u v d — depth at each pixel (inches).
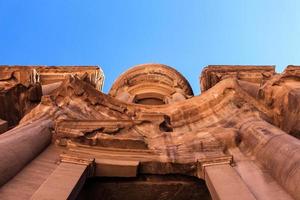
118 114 645.3
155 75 1250.6
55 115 537.3
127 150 448.8
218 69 978.7
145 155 443.8
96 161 418.6
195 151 454.9
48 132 472.1
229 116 547.5
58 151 441.4
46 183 347.6
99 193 417.4
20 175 360.5
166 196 427.2
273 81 557.3
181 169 426.3
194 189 421.7
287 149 359.9
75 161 407.8
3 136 414.9
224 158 414.0
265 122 474.0
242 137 463.8
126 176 417.7
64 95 625.0
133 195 425.1
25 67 826.8
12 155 368.5
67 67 1049.5
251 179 368.2
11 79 788.0
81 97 634.2
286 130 505.0
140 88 1213.1
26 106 725.3
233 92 595.5
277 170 354.3
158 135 518.6
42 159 409.4
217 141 466.3
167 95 1185.4
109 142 459.2
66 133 458.6
